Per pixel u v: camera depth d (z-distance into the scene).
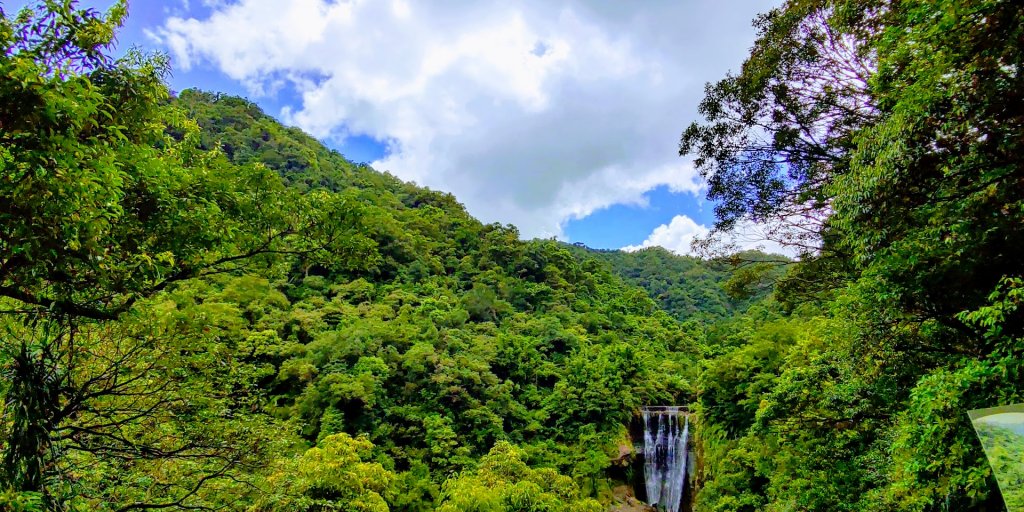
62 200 3.27
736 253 13.16
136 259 4.55
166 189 4.97
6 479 3.88
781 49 9.90
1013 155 4.74
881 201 5.72
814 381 9.81
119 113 4.66
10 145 3.15
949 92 4.59
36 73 3.10
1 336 4.66
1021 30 3.99
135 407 6.46
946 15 4.20
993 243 5.20
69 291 4.20
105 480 6.18
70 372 5.57
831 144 10.16
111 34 4.28
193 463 7.05
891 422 8.68
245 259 6.52
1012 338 4.64
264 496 7.75
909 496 6.75
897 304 6.38
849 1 7.77
